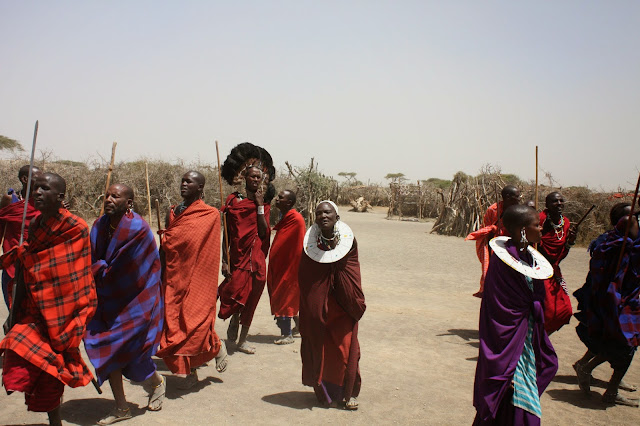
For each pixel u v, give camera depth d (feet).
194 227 18.52
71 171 83.51
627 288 18.26
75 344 14.05
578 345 26.16
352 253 16.62
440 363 22.63
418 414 17.03
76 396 17.89
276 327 28.63
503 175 104.88
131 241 15.57
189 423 15.83
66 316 13.91
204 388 18.99
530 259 13.35
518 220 13.23
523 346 12.90
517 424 12.64
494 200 82.58
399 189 134.92
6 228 22.40
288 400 17.95
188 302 18.30
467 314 32.19
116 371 15.71
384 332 27.43
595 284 18.58
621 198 86.17
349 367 16.96
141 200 88.17
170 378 19.95
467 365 22.41
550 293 19.38
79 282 14.15
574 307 34.86
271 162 27.40
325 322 16.67
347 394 17.10
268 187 26.25
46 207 13.64
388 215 130.00
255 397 18.17
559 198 21.24
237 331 24.30
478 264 54.44
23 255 13.83
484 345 13.09
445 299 36.83
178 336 17.87
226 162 26.63
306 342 17.10
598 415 17.56
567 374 21.90
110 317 15.76
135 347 15.78
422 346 25.12
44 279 13.70
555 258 21.29
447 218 87.61
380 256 57.98
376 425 16.08
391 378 20.51
